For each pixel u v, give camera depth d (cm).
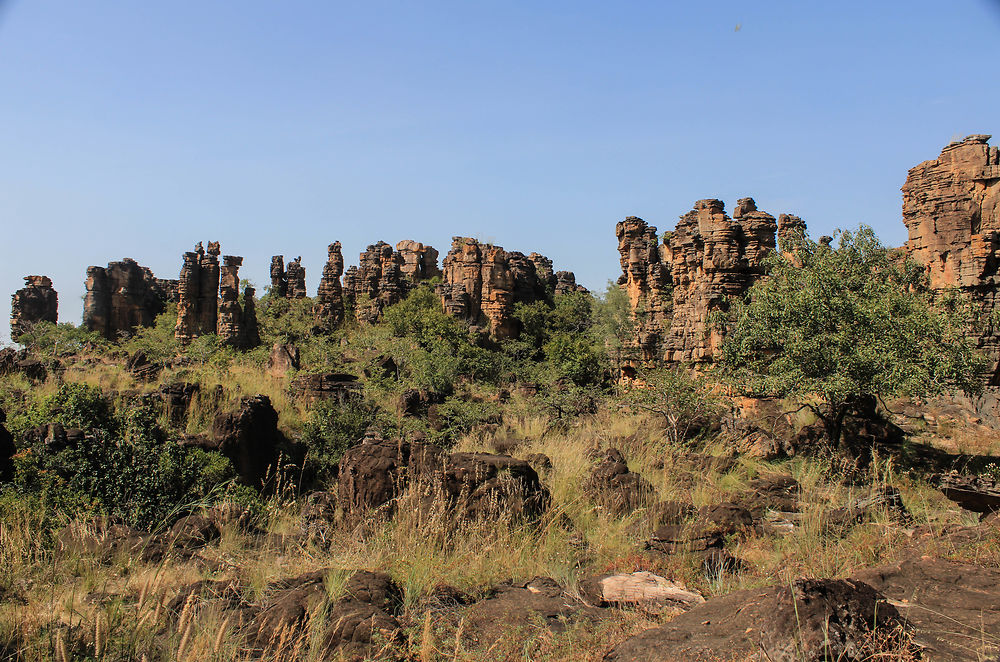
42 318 7075
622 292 5919
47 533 1106
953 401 2831
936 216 3162
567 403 2945
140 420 1650
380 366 3788
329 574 890
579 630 747
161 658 695
